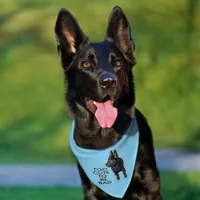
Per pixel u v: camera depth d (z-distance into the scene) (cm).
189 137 1933
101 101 632
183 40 2423
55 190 1098
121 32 663
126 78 650
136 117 680
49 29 2672
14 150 1631
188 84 2253
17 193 1077
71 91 663
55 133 1869
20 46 2592
